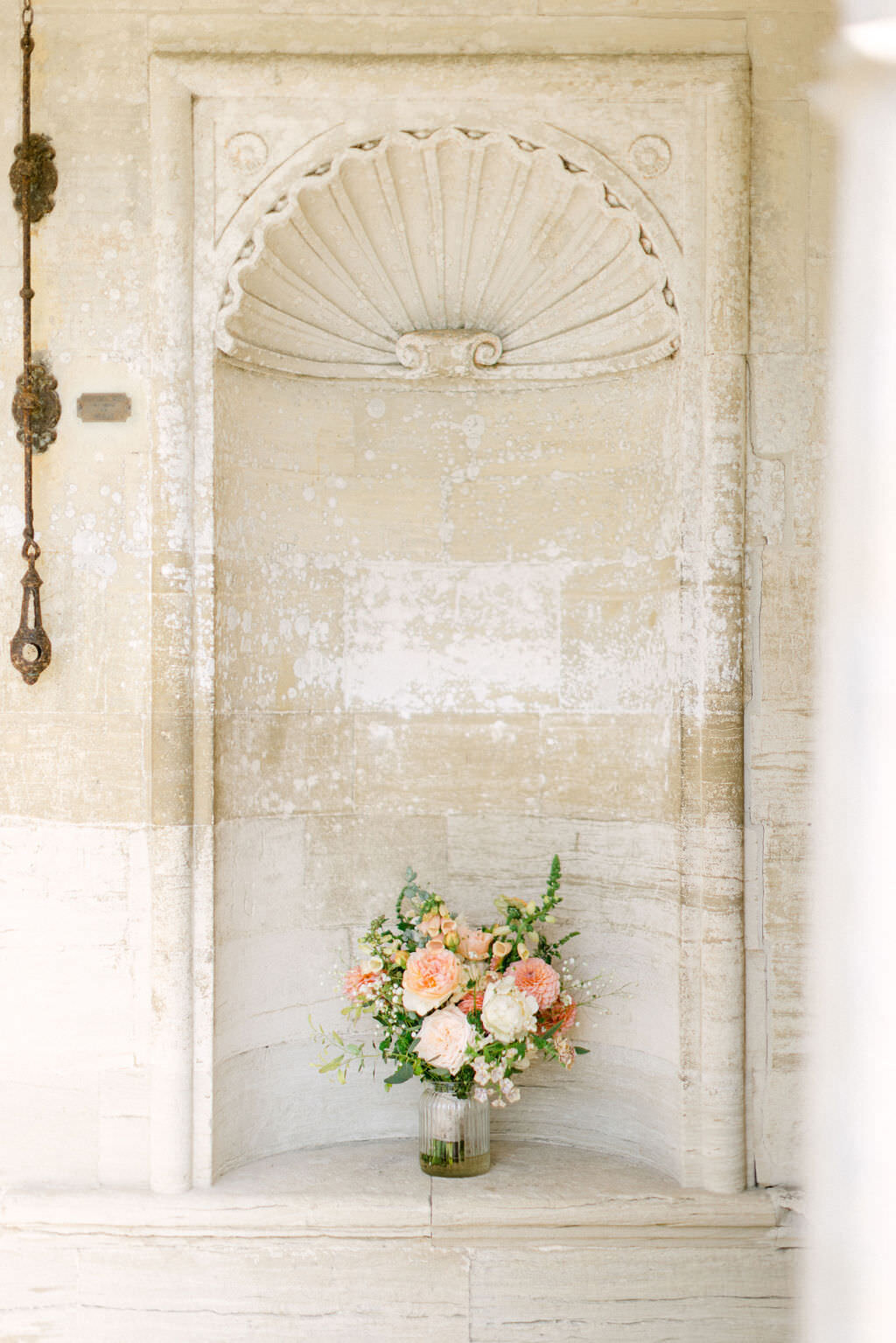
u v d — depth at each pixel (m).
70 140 2.68
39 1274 2.61
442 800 3.04
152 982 2.63
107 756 2.67
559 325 2.95
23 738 2.69
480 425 3.06
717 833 2.64
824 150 2.68
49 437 2.68
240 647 2.78
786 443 2.69
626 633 2.92
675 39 2.67
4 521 2.69
